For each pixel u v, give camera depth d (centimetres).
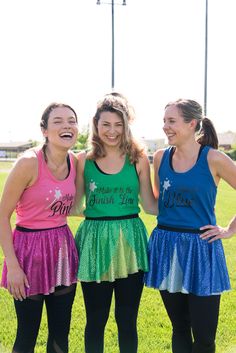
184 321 368
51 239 347
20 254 343
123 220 367
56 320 358
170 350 417
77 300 549
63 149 347
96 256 361
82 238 368
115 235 362
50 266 346
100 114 364
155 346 424
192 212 352
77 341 430
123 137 366
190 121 352
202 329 346
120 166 370
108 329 461
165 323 481
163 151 376
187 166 355
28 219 346
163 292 360
